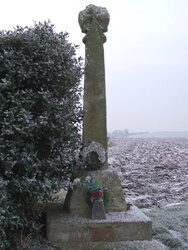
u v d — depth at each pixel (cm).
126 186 1089
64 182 498
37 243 494
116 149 2750
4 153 453
